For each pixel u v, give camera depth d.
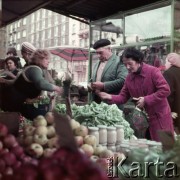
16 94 2.46
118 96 3.01
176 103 3.42
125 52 2.84
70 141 0.85
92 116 2.17
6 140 1.25
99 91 3.27
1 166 1.01
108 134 1.92
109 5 5.08
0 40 4.18
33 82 2.46
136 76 2.83
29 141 1.57
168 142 1.23
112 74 3.54
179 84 3.41
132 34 4.87
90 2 4.92
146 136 2.78
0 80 2.57
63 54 7.73
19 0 3.18
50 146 1.56
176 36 4.25
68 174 0.71
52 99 2.49
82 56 7.77
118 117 2.24
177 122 3.39
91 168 0.73
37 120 1.76
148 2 4.81
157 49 4.46
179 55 3.84
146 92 2.79
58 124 0.91
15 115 1.77
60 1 4.91
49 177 0.70
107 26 5.37
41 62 2.65
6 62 3.95
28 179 0.70
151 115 2.70
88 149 1.61
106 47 3.61
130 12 4.89
